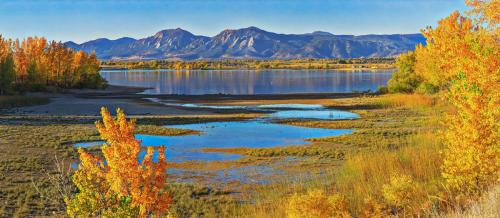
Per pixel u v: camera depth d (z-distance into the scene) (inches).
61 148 1058.7
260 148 1079.0
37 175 779.4
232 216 542.6
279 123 1581.0
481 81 364.5
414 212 371.6
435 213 342.0
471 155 367.6
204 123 1603.1
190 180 776.3
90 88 3818.9
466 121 372.5
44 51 3531.0
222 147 1120.2
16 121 1581.0
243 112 1972.2
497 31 429.4
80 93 3309.5
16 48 3228.3
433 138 864.3
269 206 559.5
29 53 3422.7
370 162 680.4
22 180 740.0
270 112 1968.5
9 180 739.4
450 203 367.2
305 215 346.9
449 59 416.5
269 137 1275.8
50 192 642.2
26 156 951.0
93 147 1058.7
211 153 1038.4
